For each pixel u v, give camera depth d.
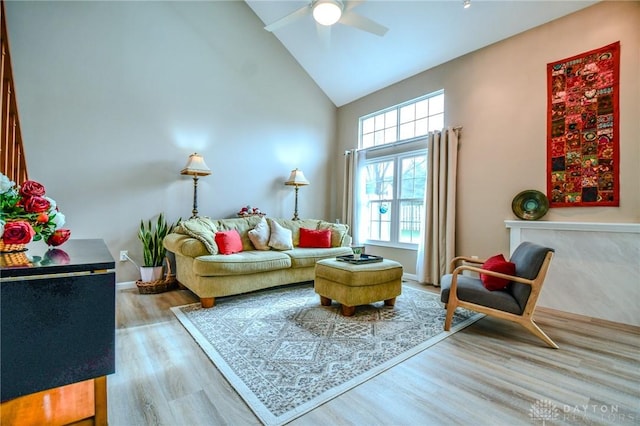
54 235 1.42
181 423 1.38
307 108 5.29
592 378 1.79
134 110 3.64
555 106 3.15
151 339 2.25
